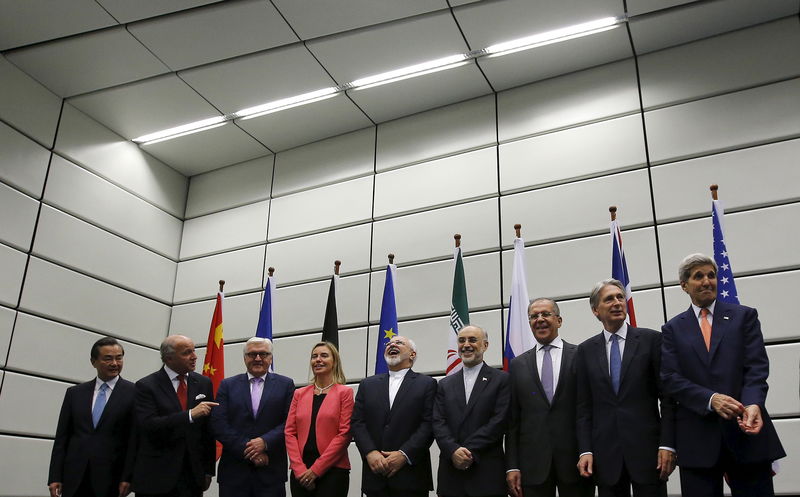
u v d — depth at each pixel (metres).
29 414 4.82
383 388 3.44
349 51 5.01
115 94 5.48
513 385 3.18
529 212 4.98
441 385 3.34
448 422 3.20
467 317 4.19
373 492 3.18
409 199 5.51
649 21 4.64
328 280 5.63
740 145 4.45
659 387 2.80
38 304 5.04
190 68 5.22
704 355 2.66
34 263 5.07
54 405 5.01
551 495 2.93
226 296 6.05
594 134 4.95
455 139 5.50
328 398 3.55
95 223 5.66
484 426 3.10
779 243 4.14
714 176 4.46
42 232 5.17
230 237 6.28
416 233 5.37
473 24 4.71
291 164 6.24
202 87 5.42
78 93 5.48
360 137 5.96
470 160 5.37
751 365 2.60
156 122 5.88
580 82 5.15
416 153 5.63
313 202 5.97
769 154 4.34
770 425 2.49
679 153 4.61
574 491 2.89
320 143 6.16
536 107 5.26
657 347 2.89
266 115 5.79
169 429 3.48
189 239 6.50
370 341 5.23
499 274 4.92
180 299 6.27
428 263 5.23
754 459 2.44
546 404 3.04
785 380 3.88
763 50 4.58
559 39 4.84
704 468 2.52
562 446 2.95
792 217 4.16
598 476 2.79
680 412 2.67
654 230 4.52
